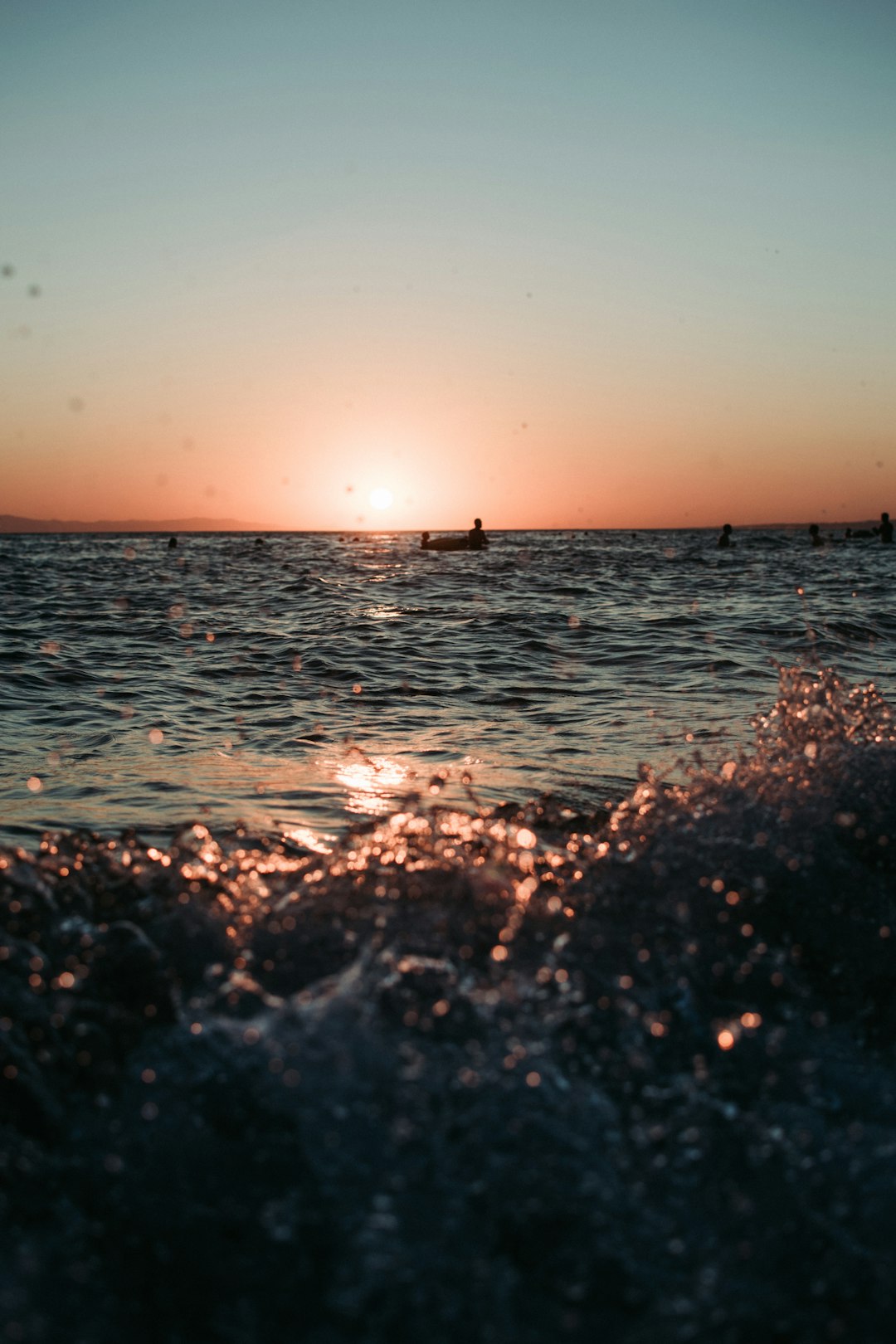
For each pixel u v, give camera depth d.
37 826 3.95
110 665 8.98
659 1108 1.90
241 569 25.97
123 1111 1.83
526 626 12.09
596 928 2.41
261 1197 1.67
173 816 4.13
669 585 18.70
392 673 8.60
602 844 2.88
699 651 9.76
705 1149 1.80
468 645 10.40
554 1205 1.65
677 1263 1.58
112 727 6.21
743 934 2.47
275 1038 1.96
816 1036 2.17
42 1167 1.71
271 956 2.28
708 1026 2.15
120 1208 1.65
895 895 2.70
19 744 5.66
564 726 6.23
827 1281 1.56
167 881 2.65
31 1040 1.91
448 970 2.18
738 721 6.28
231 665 9.06
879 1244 1.62
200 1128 1.79
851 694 3.77
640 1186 1.71
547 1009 2.10
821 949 2.47
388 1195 1.67
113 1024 2.00
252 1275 1.55
